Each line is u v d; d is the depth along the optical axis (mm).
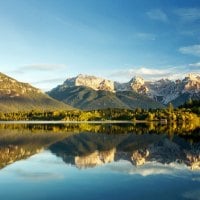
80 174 57531
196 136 138250
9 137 131875
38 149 92500
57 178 54375
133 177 55156
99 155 81062
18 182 51719
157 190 46719
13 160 72438
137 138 129125
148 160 72812
